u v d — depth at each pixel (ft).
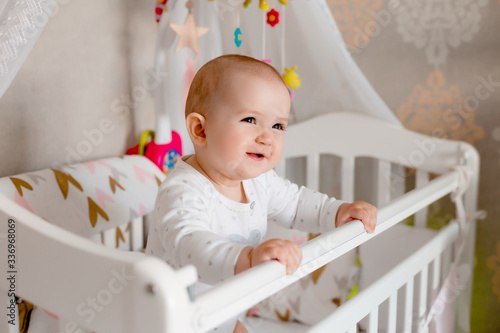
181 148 5.83
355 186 6.81
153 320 2.24
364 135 6.12
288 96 3.55
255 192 3.93
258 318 5.71
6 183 4.22
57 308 2.75
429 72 6.34
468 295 6.04
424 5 6.22
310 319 5.80
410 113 6.52
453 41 6.17
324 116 6.31
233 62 3.48
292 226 4.28
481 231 6.47
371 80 6.66
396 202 3.88
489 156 6.25
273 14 5.23
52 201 4.46
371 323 3.95
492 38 5.99
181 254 2.99
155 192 5.35
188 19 5.25
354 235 3.40
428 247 4.72
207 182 3.61
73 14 5.14
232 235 3.75
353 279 6.02
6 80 3.66
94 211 4.75
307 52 5.86
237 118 3.36
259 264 2.69
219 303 2.39
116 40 5.62
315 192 4.20
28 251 2.85
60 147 5.20
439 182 4.65
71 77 5.21
